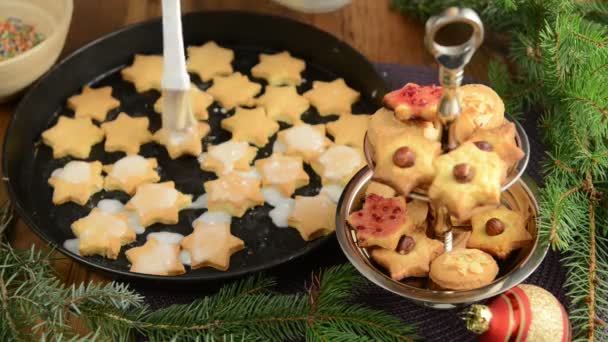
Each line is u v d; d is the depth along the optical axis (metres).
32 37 1.13
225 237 0.97
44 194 1.03
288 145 1.05
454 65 0.78
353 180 0.92
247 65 1.15
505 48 1.15
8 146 1.02
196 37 1.16
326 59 1.13
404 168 0.80
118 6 1.20
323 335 0.87
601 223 0.94
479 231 0.89
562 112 0.97
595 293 0.89
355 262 0.86
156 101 1.10
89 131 1.07
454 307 0.89
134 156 1.05
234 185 1.01
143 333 0.89
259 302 0.89
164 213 1.00
